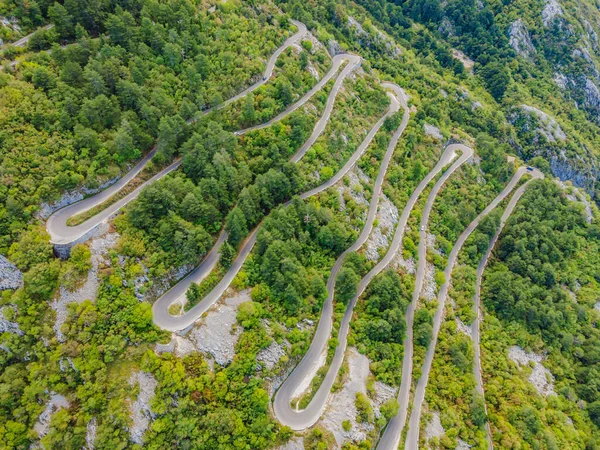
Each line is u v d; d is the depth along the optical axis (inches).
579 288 6112.2
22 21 4488.2
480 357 4992.6
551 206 6658.5
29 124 3838.6
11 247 3412.9
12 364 3348.9
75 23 4692.4
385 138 6092.5
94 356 3336.6
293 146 5221.5
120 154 4195.4
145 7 5039.4
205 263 4158.5
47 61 4256.9
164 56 4945.9
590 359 5265.8
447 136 6884.8
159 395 3277.6
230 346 3599.9
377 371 4116.6
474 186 6560.0
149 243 3855.8
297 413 3688.5
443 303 5236.2
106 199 4013.3
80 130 3934.5
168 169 4498.0
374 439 3799.2
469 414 4293.8
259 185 4579.2
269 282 4079.7
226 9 5792.3
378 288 4586.6
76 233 3710.6
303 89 5797.2
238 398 3432.6
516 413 4456.2
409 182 6028.5
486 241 5930.1
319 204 4906.5
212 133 4566.9
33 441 3260.3
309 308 4153.5
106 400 3289.9
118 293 3563.0
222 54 5251.0
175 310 3767.2
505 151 7824.8
